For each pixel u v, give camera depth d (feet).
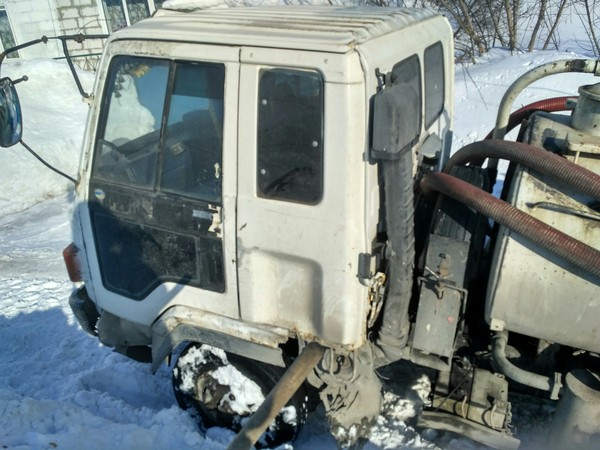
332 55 8.03
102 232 11.05
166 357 11.19
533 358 9.81
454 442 11.31
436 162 11.31
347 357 9.64
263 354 10.07
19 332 16.76
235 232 9.47
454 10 37.17
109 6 43.14
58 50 43.98
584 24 37.14
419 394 12.48
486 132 25.73
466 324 10.46
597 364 9.46
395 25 9.86
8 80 10.17
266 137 8.84
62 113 30.53
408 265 9.09
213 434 11.39
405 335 9.66
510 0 36.37
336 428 10.16
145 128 10.03
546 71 10.49
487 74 29.99
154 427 11.46
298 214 8.86
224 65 8.91
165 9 10.68
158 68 9.64
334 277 8.93
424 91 10.97
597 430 9.20
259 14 10.43
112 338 12.30
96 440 10.64
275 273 9.53
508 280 8.88
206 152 9.50
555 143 9.43
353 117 8.14
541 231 8.32
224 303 10.14
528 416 11.78
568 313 8.70
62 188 27.02
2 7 42.93
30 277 19.85
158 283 10.77
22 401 11.49
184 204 9.81
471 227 9.54
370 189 8.64
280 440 11.20
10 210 25.50
